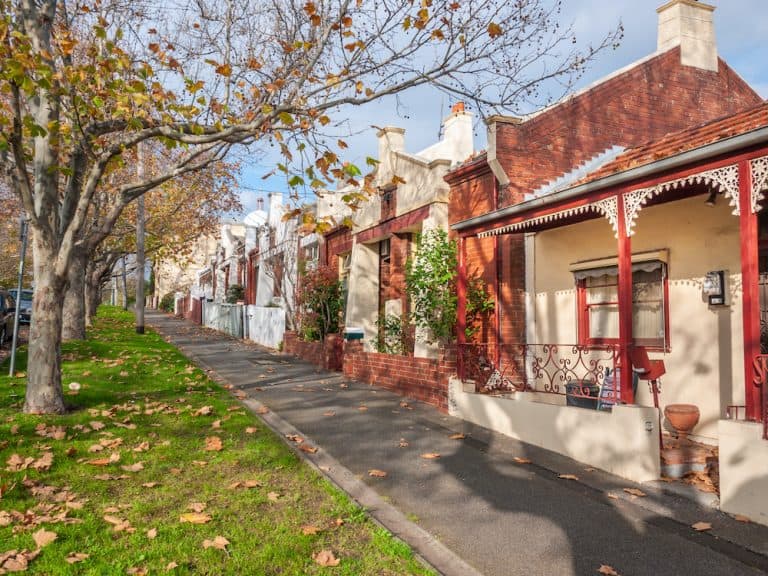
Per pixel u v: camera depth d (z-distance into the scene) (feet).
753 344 16.93
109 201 67.10
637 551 14.82
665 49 39.65
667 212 27.09
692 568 13.91
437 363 32.94
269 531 15.10
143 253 77.97
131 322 105.29
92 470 18.81
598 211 23.44
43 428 22.71
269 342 69.05
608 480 20.34
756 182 17.25
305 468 20.56
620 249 21.63
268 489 18.25
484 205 35.14
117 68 25.95
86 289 88.53
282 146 25.27
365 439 25.49
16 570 12.10
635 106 37.93
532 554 14.62
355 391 37.50
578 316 31.07
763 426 16.38
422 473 20.99
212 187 69.00
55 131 25.16
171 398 30.99
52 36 27.78
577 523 16.58
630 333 21.56
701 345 25.38
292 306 66.59
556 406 23.98
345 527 15.71
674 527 16.34
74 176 28.07
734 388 23.93
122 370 39.14
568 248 32.01
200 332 94.07
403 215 43.37
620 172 20.99
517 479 20.47
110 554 13.24
